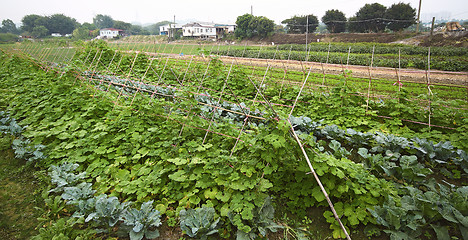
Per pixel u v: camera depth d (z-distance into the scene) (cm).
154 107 704
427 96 756
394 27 4247
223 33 5519
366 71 1816
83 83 939
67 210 470
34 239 383
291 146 453
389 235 418
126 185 493
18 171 597
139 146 594
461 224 401
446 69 1905
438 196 418
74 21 9625
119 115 699
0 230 438
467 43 2755
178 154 554
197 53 919
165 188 486
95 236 419
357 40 3862
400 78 1548
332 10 4809
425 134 672
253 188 452
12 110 902
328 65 2081
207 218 410
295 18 5003
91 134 654
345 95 837
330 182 441
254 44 4509
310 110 861
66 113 779
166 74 1223
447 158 575
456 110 750
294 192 475
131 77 1179
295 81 1402
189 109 654
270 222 416
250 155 493
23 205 497
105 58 1533
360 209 431
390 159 561
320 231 436
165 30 7150
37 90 998
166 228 433
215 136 594
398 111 777
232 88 1018
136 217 407
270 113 464
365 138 633
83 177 521
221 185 481
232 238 416
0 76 1405
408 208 415
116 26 8825
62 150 629
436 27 5372
